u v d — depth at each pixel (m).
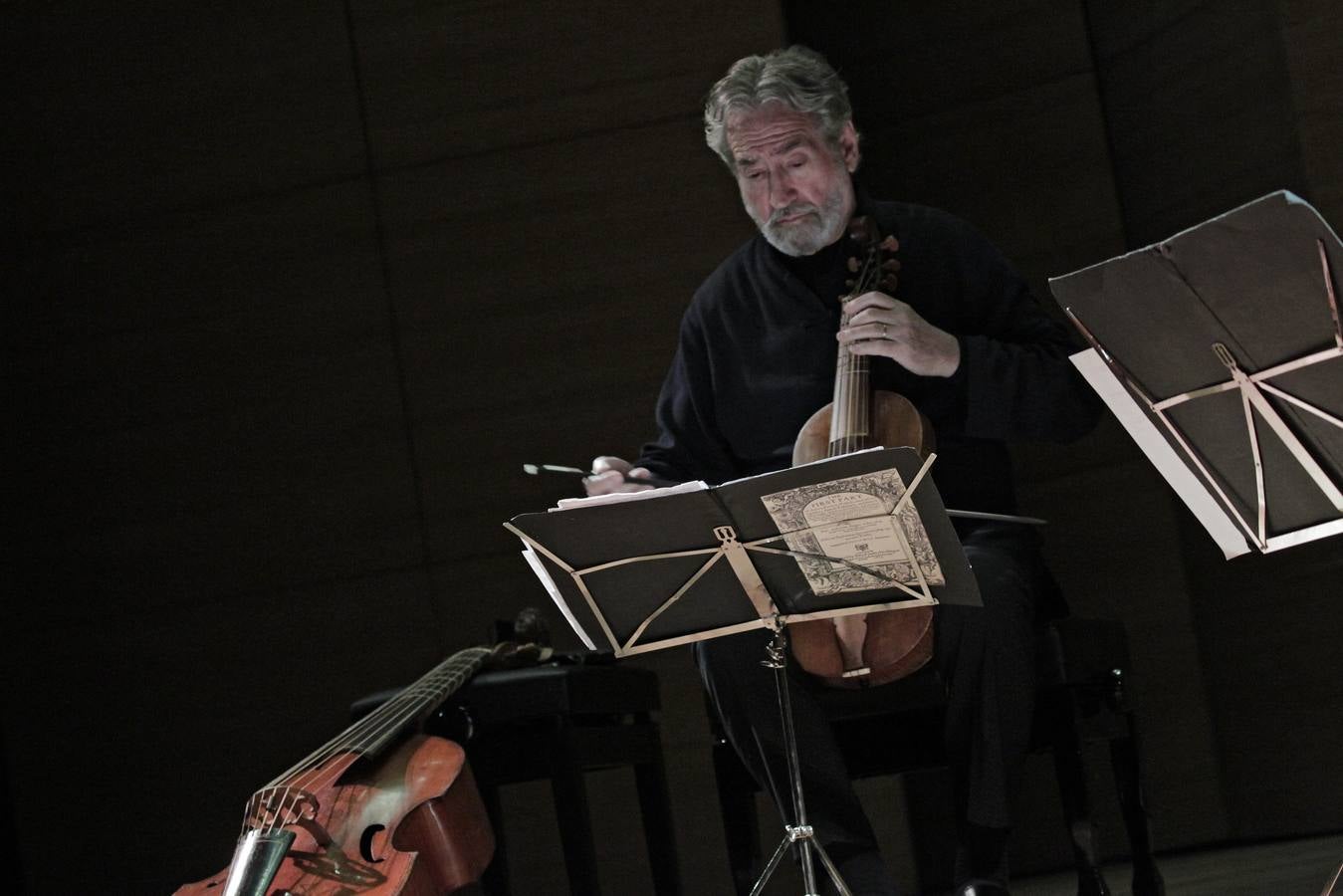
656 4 15.26
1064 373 9.97
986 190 16.19
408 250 15.48
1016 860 15.36
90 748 15.41
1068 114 15.96
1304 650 14.65
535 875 14.81
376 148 15.58
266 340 15.59
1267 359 7.03
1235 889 11.46
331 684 15.23
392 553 15.27
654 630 8.48
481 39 15.49
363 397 15.43
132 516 15.58
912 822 15.24
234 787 15.24
